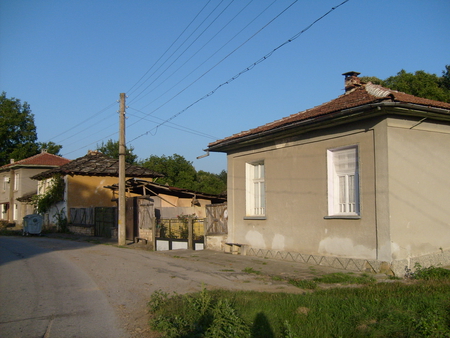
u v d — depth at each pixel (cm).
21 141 5331
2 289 909
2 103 5284
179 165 5094
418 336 505
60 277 1045
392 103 878
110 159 3369
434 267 930
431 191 1004
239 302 680
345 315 592
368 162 966
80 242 2153
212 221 1566
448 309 582
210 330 540
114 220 2339
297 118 1211
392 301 632
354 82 1366
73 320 663
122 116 1969
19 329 619
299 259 1152
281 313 616
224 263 1188
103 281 977
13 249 1777
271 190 1281
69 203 2967
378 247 930
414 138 980
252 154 1378
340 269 1005
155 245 1780
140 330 606
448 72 2491
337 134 1053
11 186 4312
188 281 938
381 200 929
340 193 1060
